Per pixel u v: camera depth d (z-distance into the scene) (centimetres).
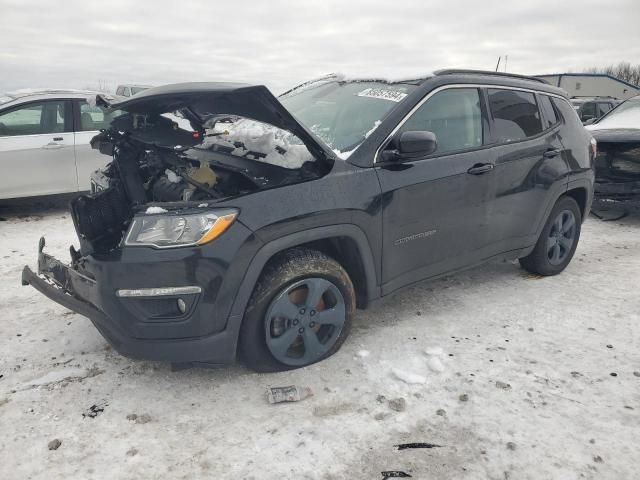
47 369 285
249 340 263
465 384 276
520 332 338
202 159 304
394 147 301
